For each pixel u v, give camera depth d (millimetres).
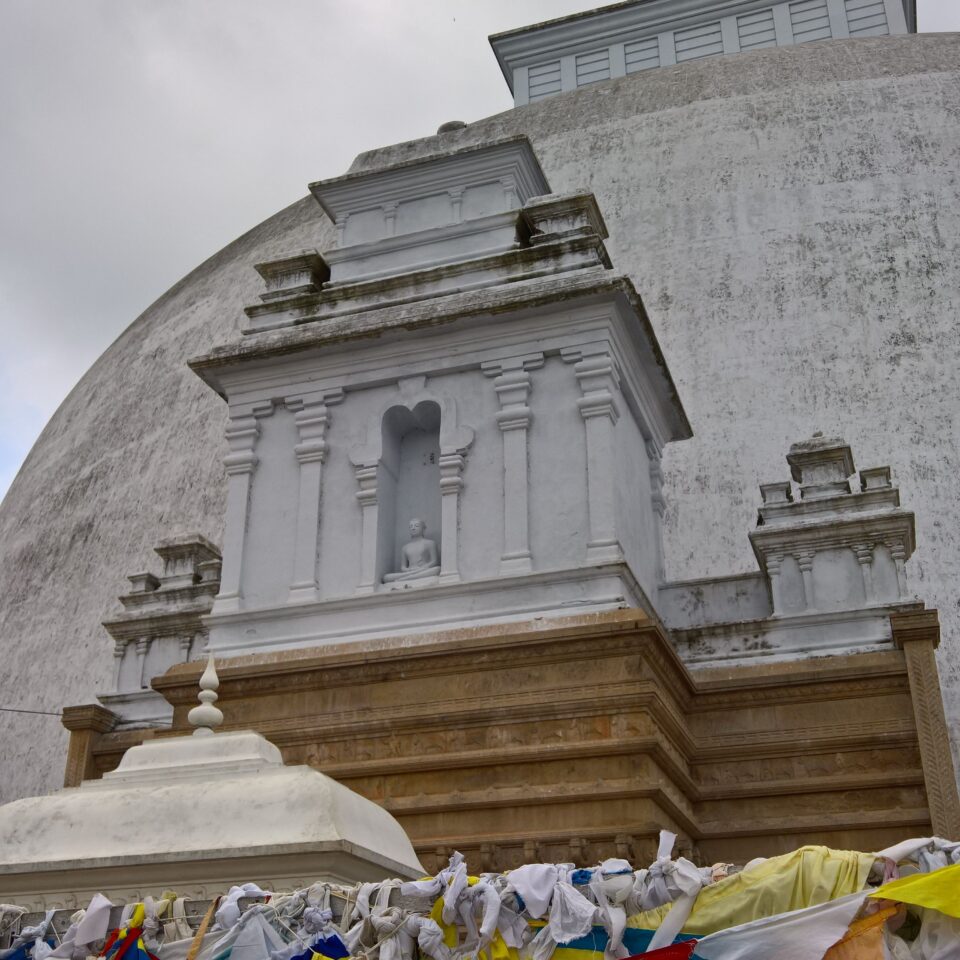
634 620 10812
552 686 10906
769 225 21531
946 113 22484
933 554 16797
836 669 12125
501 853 10359
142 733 15680
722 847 11773
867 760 11781
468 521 12266
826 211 21344
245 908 5672
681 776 11250
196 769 6863
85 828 6539
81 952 5836
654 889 5195
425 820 10805
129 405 26219
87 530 23984
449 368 12953
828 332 19672
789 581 13516
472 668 11234
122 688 16719
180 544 17875
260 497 13203
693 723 12305
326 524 12797
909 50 25328
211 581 17328
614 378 12500
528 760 10648
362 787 11125
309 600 12352
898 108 22828
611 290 12383
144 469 24062
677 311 20875
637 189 23359
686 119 24562
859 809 11586
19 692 22109
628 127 25125
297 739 11539
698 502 18453
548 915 5297
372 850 6344
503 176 14539
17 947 6000
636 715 10570
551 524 11898
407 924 5371
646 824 10055
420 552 12523
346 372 13352
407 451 13461
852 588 13250
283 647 12219
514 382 12594
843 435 18406
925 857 4977
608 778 10406
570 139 25516
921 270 19984
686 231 22078
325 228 26109
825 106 23406
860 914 4812
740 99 24562
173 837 6344
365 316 13359
